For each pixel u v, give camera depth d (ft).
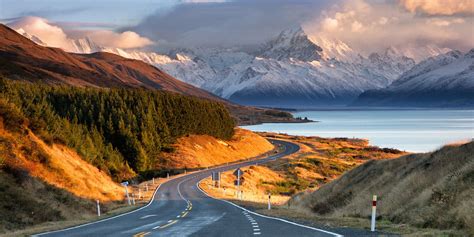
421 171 115.55
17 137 183.62
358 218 102.53
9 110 187.32
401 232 71.05
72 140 251.19
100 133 350.02
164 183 295.07
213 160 441.27
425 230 72.23
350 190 145.28
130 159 346.95
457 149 114.52
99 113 366.02
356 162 450.71
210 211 137.69
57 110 376.68
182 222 100.12
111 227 93.71
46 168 184.65
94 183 219.20
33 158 181.06
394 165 140.77
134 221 107.86
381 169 144.97
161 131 407.85
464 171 95.14
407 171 125.59
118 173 299.38
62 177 188.14
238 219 106.01
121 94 430.61
